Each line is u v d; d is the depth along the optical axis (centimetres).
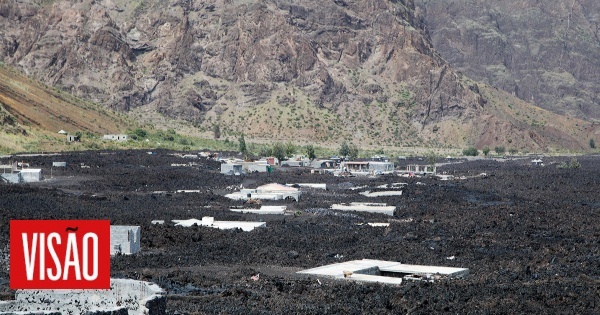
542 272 15500
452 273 14975
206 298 12456
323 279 14288
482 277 14788
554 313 12219
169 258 16100
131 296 11144
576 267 15988
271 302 12325
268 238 18900
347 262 16050
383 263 16012
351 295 12912
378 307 12238
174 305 11819
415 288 13300
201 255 16588
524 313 12162
